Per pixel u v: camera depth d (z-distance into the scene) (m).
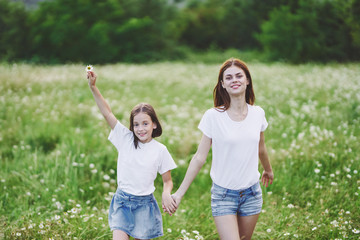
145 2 35.78
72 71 14.75
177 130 6.29
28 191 4.25
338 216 3.65
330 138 5.65
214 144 2.75
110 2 33.19
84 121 7.29
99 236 3.29
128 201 2.81
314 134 5.58
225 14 44.97
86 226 3.35
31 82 11.18
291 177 4.57
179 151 5.52
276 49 26.45
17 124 6.79
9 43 32.38
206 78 13.68
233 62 2.78
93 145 5.71
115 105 8.41
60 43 31.25
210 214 3.78
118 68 18.02
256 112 2.81
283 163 4.81
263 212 3.76
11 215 3.69
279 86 10.80
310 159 4.93
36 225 3.34
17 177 4.61
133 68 17.86
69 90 10.37
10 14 32.47
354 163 4.68
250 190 2.74
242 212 2.78
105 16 33.38
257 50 37.84
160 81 13.10
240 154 2.68
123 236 2.70
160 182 4.71
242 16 43.22
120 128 2.96
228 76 2.74
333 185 4.22
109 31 32.94
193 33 46.50
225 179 2.71
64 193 4.14
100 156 5.20
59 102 8.72
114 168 4.96
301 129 6.37
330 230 3.32
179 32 43.75
